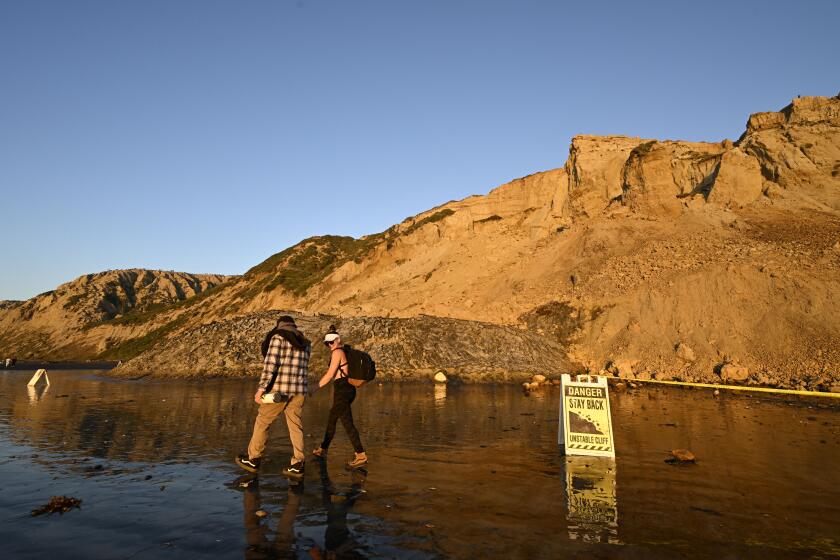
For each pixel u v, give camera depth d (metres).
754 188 35.38
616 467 5.95
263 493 4.79
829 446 7.37
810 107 39.38
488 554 3.33
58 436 7.89
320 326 26.91
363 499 4.60
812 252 25.81
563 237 41.50
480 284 41.06
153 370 24.61
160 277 124.88
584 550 3.40
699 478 5.41
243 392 16.42
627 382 20.05
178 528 3.82
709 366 21.92
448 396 15.41
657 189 38.09
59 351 79.56
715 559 3.27
